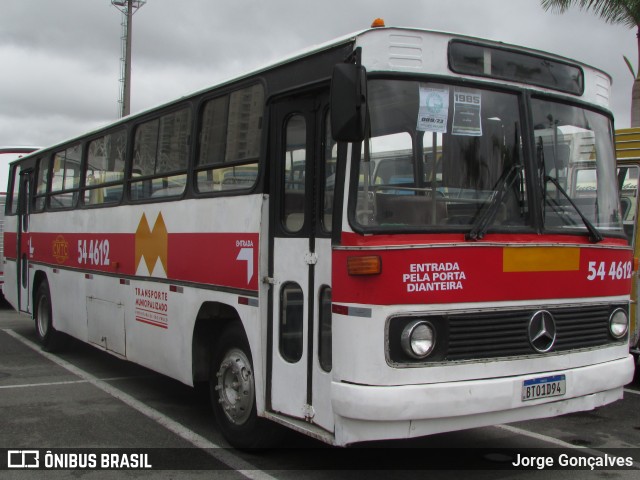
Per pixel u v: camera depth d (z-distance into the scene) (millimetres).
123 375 8742
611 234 5379
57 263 9891
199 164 6383
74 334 9258
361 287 4309
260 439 5559
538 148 4965
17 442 5988
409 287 4297
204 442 6008
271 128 5340
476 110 4773
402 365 4270
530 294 4699
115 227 7996
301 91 4988
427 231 4453
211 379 6113
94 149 8859
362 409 4215
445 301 4387
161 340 6875
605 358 5145
